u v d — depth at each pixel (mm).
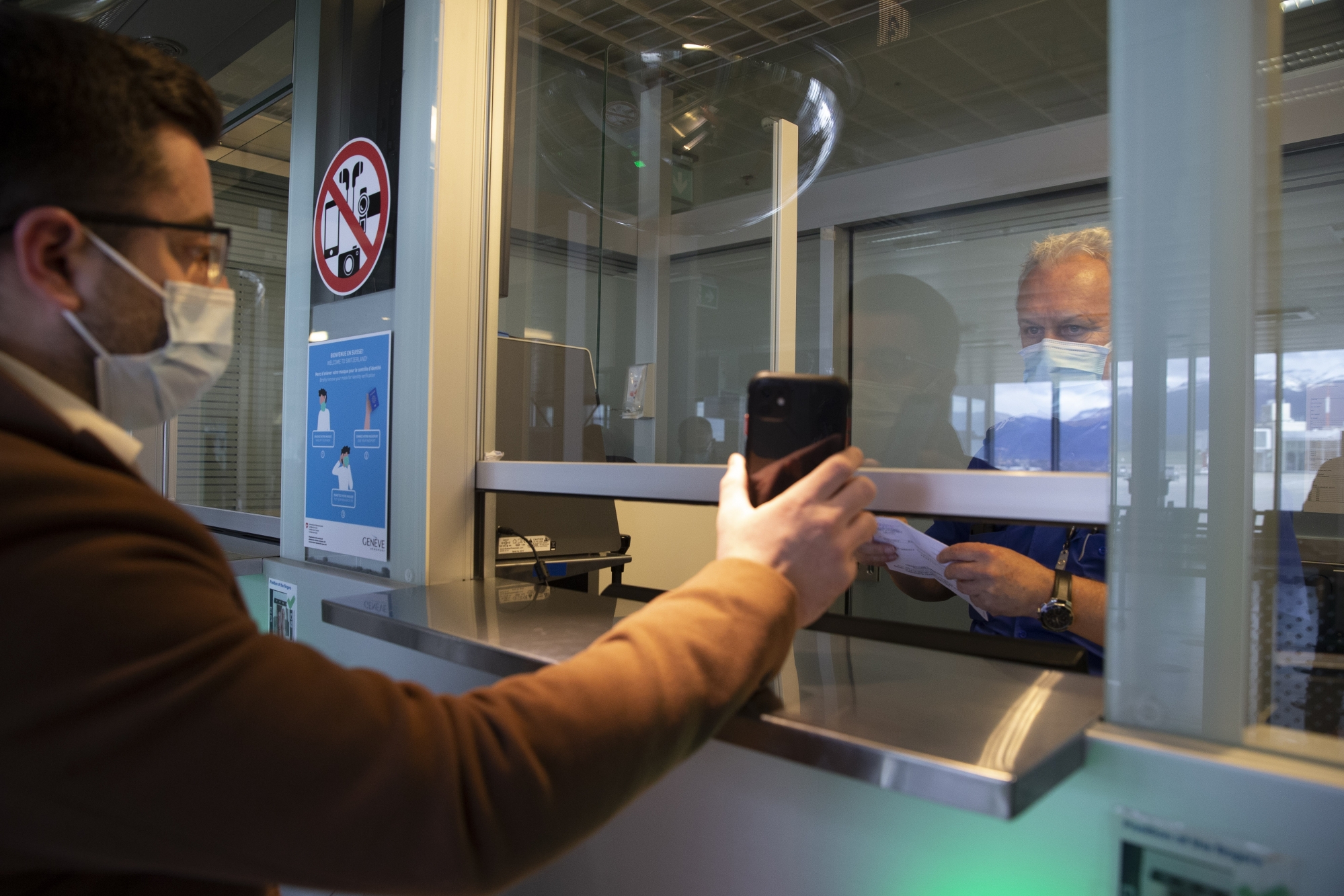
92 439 465
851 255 1476
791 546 594
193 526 464
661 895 792
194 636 400
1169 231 581
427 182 1188
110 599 385
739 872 727
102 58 503
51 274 498
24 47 475
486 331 1250
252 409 1992
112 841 395
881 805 638
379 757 413
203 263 575
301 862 407
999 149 1922
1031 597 1163
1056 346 948
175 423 2309
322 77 1425
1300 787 476
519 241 1350
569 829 454
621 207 1270
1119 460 594
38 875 437
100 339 523
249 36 1931
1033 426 835
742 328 1164
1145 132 590
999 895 586
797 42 1407
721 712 515
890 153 1665
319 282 1435
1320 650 622
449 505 1209
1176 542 567
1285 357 646
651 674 495
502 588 1143
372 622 940
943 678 715
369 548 1286
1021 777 469
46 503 393
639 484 994
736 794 728
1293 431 671
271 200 1921
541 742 450
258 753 394
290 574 1457
